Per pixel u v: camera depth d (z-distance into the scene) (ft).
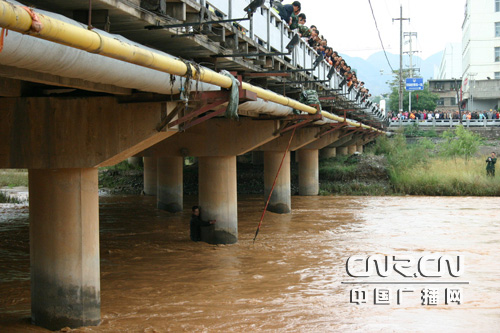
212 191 56.90
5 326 30.86
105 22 26.35
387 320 32.78
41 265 30.42
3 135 30.53
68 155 30.22
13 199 93.30
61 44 20.08
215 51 38.29
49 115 30.50
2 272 43.75
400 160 122.83
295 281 41.98
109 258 49.83
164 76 28.78
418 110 266.16
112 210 82.84
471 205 91.81
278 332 30.73
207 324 32.01
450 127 179.83
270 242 57.98
